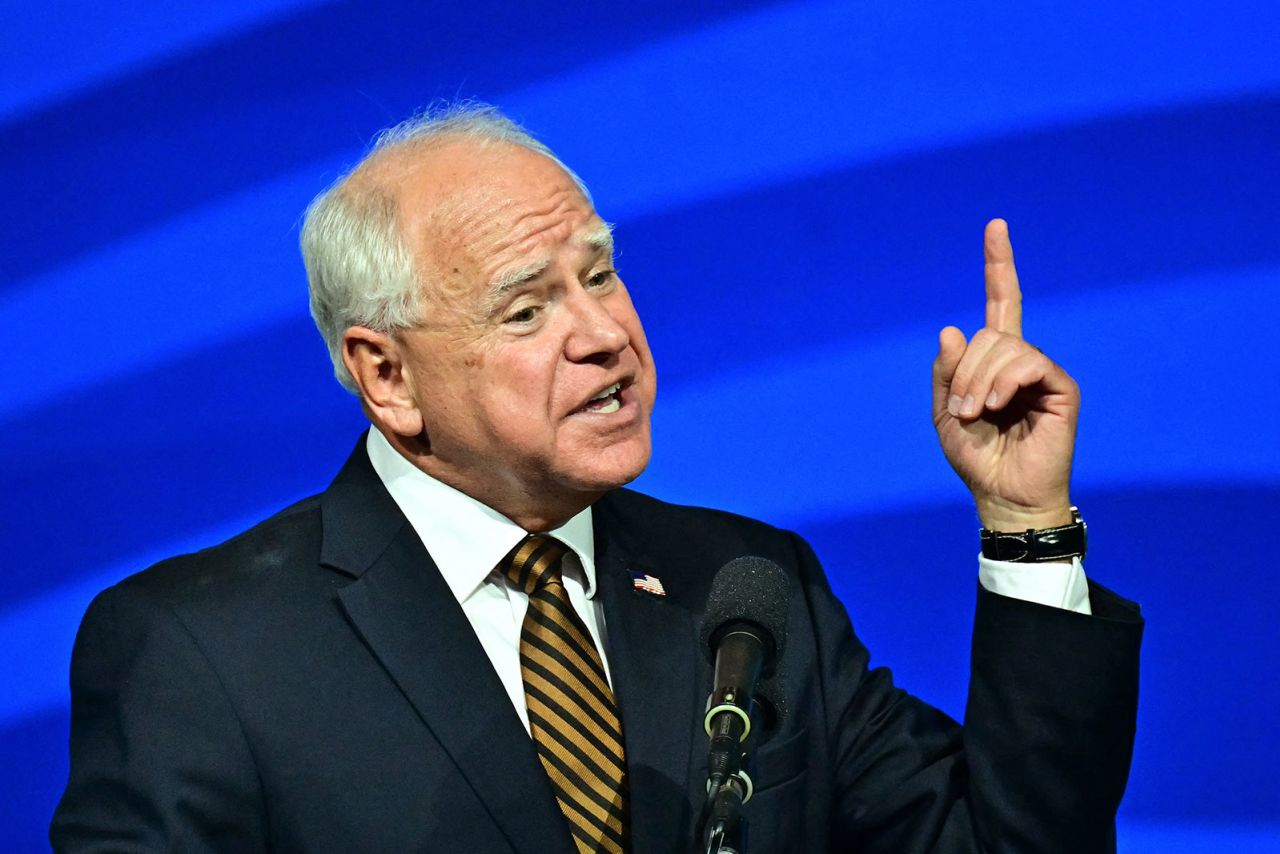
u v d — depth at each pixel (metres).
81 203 9.75
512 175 6.26
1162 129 9.38
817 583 7.21
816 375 9.66
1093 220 9.44
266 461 9.73
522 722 6.29
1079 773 6.29
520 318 6.17
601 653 6.60
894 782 6.77
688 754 6.36
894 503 9.60
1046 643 6.29
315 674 6.16
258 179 9.78
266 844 6.01
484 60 9.77
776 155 9.70
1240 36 9.32
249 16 9.78
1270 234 9.29
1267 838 9.23
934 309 9.59
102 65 9.77
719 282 9.71
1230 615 9.27
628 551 6.88
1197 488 9.30
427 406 6.34
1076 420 6.39
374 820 5.96
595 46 9.76
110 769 6.03
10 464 9.69
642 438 6.29
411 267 6.20
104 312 9.75
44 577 9.68
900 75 9.62
